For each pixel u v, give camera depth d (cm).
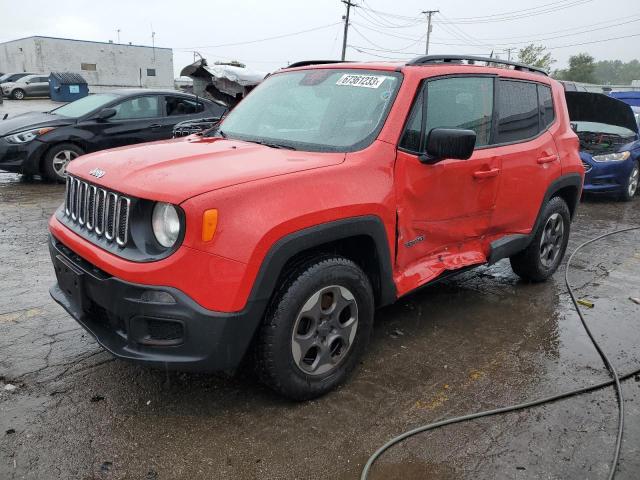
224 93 1170
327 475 253
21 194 823
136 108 947
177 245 253
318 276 288
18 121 903
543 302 475
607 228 778
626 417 306
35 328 385
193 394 312
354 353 323
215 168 283
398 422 293
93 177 294
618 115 859
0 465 250
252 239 258
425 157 341
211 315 255
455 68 385
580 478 256
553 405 316
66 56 5262
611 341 403
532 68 479
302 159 308
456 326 418
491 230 419
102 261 269
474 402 315
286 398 306
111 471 250
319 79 391
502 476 256
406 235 342
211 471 252
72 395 306
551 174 465
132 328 263
